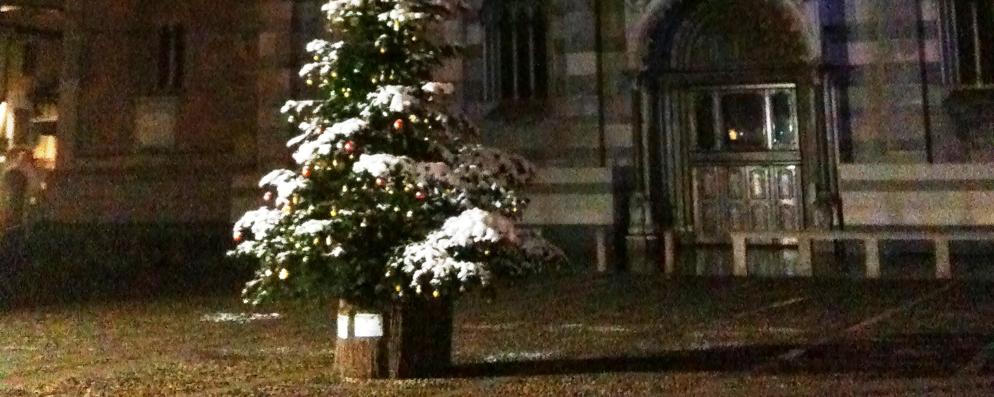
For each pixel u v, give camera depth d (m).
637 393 8.58
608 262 22.22
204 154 27.83
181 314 14.73
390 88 8.87
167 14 28.75
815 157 22.45
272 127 25.88
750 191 23.48
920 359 10.08
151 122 28.55
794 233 19.62
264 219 9.10
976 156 20.86
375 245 9.02
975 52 21.22
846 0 21.86
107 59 29.34
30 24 38.69
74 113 29.45
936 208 20.41
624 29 23.56
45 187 36.75
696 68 23.77
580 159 23.55
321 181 9.08
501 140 24.47
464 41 24.78
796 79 22.92
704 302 15.30
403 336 9.30
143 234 27.70
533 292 17.00
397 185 8.74
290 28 25.98
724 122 23.78
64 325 13.65
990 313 13.40
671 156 23.84
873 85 21.48
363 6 9.17
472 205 8.97
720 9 23.48
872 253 18.91
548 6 24.47
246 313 14.76
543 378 9.27
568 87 23.81
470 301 15.73
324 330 12.94
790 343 11.30
